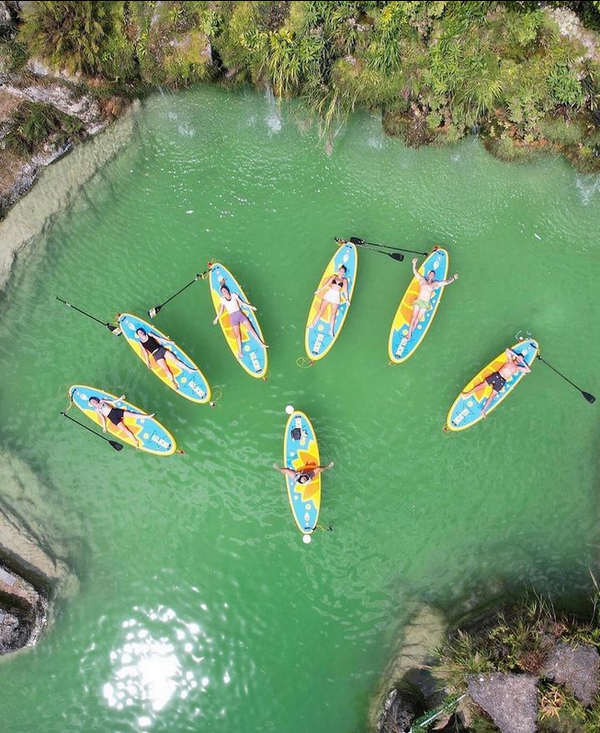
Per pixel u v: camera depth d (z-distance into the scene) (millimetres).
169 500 12781
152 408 12969
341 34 12547
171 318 13156
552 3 12281
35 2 12500
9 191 12930
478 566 12438
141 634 12344
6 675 12094
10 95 12984
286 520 12602
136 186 13438
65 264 13281
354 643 12227
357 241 13000
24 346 13125
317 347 12953
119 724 12008
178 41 12781
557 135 12867
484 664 10898
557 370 12906
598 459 12586
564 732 10570
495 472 12711
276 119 13383
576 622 11320
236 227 13406
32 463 12805
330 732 11859
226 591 12477
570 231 13219
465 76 12594
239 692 12102
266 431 12852
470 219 13328
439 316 13094
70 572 12477
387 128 13297
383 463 12781
